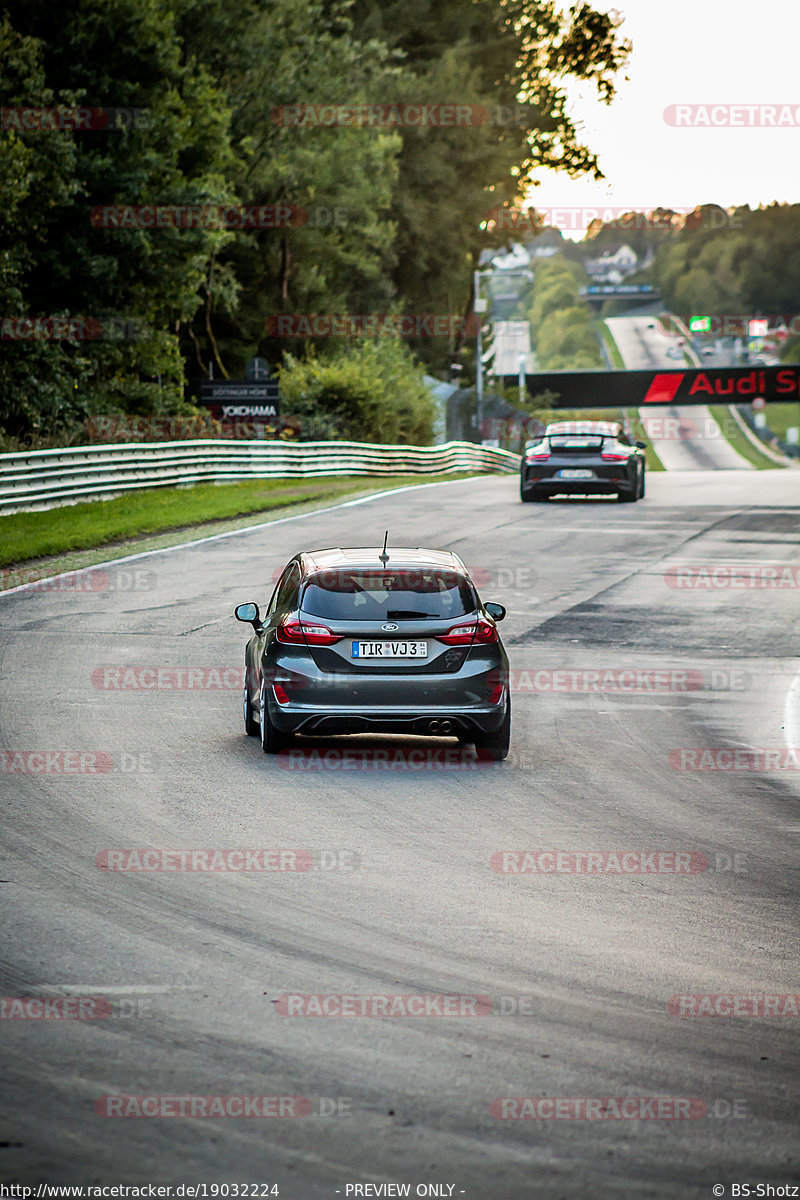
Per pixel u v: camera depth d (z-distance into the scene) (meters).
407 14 150.38
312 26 121.31
